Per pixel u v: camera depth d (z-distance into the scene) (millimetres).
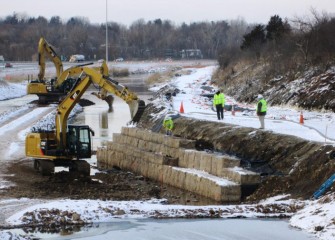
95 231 22812
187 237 21984
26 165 36250
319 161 27531
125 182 33156
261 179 28703
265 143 31875
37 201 26953
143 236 22156
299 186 27172
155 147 35969
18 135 47125
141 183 32938
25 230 22984
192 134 37969
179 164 33500
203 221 24156
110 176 34562
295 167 28312
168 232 22594
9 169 34969
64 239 21781
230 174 29062
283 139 31234
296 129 34156
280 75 58531
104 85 33094
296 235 22062
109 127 51719
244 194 28297
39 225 23422
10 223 23453
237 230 22781
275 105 51844
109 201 26688
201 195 29672
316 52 56156
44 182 31625
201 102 56406
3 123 53812
